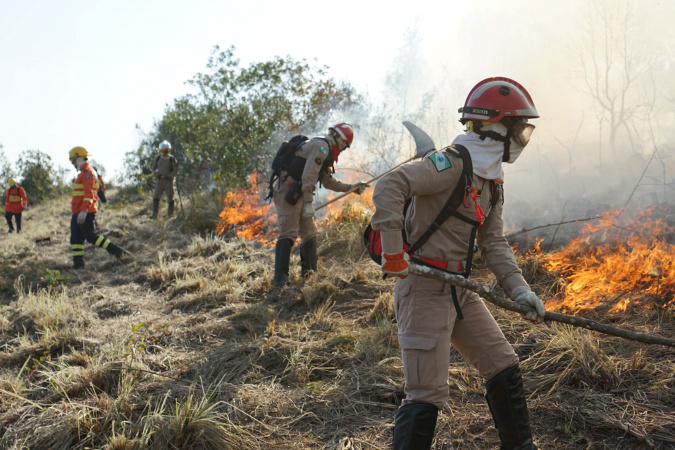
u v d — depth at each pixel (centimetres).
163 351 379
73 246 725
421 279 204
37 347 397
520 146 212
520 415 207
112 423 274
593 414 251
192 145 1084
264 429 272
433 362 199
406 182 194
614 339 320
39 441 264
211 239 758
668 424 237
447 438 250
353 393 299
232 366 348
